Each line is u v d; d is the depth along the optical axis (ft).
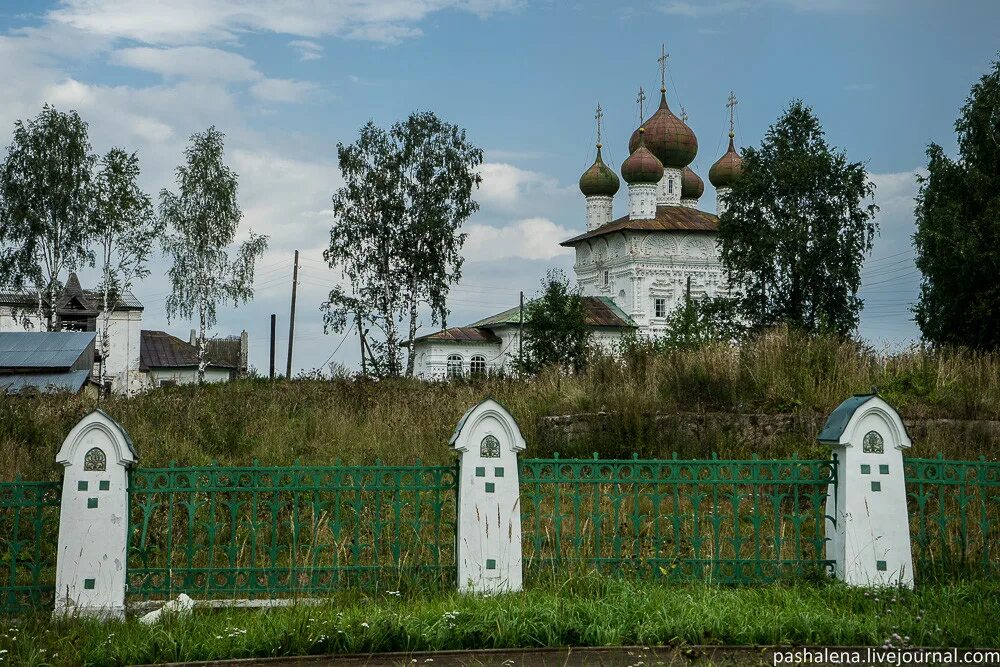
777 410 57.11
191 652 27.27
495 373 96.48
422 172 170.19
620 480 33.65
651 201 242.58
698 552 34.06
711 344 66.08
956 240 127.03
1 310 198.49
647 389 60.64
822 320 68.44
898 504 33.94
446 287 170.71
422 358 228.43
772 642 28.45
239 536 40.78
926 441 54.29
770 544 39.47
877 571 33.60
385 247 168.55
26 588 31.40
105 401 74.23
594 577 32.35
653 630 28.40
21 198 157.89
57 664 26.63
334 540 33.12
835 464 34.53
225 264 169.17
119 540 31.14
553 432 58.44
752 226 148.15
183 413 67.41
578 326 164.86
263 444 60.64
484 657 27.61
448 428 61.62
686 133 251.19
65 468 31.14
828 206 144.77
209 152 168.04
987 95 132.77
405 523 40.27
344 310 170.09
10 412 63.26
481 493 32.60
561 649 28.07
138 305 214.48
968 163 134.82
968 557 35.50
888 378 60.39
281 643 27.73
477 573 32.24
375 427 63.93
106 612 30.68
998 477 35.17
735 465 34.24
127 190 161.38
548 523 40.22
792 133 150.71
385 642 28.02
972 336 129.49
